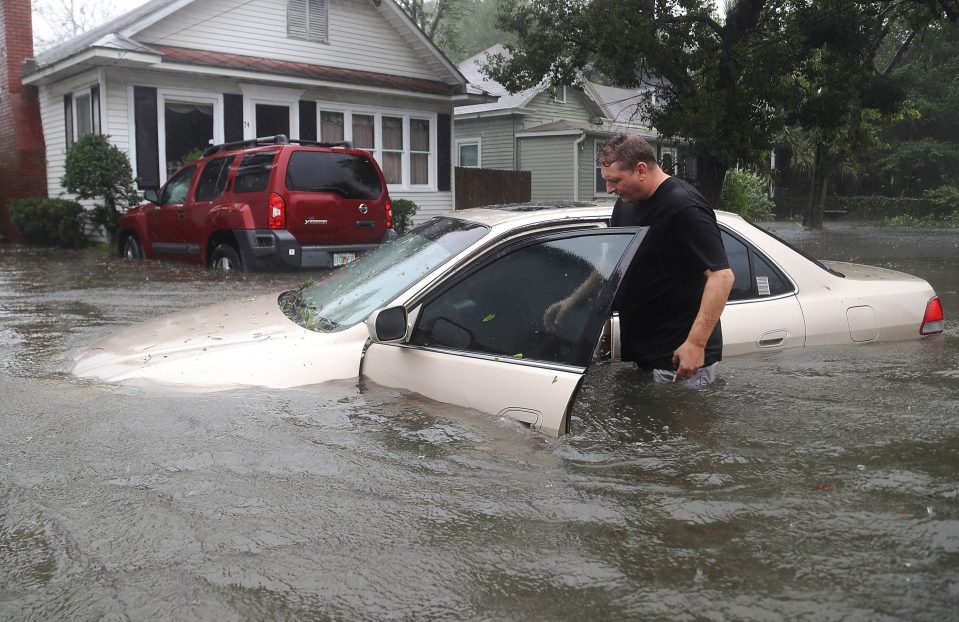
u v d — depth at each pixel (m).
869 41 16.95
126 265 11.55
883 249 16.97
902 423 3.44
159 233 12.23
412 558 2.35
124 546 2.43
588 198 29.48
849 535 2.43
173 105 16.84
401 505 2.68
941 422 3.44
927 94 42.66
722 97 16.42
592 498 2.73
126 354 4.04
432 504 2.69
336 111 19.11
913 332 4.84
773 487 2.79
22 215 16.61
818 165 29.77
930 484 2.79
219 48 17.44
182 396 3.57
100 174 14.81
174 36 16.77
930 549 2.33
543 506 2.67
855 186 42.53
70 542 2.45
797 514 2.58
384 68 20.22
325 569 2.30
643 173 3.67
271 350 3.77
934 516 2.54
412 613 2.09
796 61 16.42
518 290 3.45
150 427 3.29
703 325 3.48
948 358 4.45
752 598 2.11
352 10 19.48
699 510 2.62
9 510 2.66
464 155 31.34
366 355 3.75
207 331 4.17
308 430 3.27
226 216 10.67
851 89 16.45
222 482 2.84
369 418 3.39
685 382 3.80
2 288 8.67
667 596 2.13
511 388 3.27
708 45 17.02
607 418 3.50
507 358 3.35
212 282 9.34
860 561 2.27
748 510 2.62
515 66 18.64
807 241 20.48
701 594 2.13
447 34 38.59
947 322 5.96
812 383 3.99
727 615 2.03
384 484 2.83
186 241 11.64
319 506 2.67
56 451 3.09
